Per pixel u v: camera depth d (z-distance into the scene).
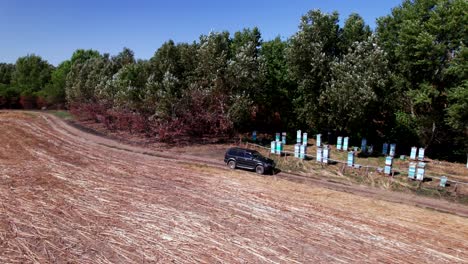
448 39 29.34
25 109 74.62
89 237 13.66
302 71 34.94
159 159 29.38
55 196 18.12
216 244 13.42
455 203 21.09
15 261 11.70
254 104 39.72
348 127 33.69
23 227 14.34
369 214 17.83
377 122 37.56
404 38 30.95
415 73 31.84
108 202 17.61
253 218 16.33
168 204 17.72
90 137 39.81
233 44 43.00
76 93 55.97
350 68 31.42
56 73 82.06
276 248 13.33
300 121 39.31
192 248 13.02
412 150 30.53
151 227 14.73
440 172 27.00
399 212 18.56
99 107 47.69
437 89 30.75
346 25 36.66
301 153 29.72
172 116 36.09
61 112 68.00
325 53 34.34
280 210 17.61
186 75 39.09
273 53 42.75
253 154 26.70
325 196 20.73
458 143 32.72
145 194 19.20
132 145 35.47
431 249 13.91
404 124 34.56
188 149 33.91
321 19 34.09
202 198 18.97
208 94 35.72
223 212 16.89
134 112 40.19
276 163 29.05
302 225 15.75
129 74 41.88
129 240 13.48
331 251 13.34
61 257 12.09
